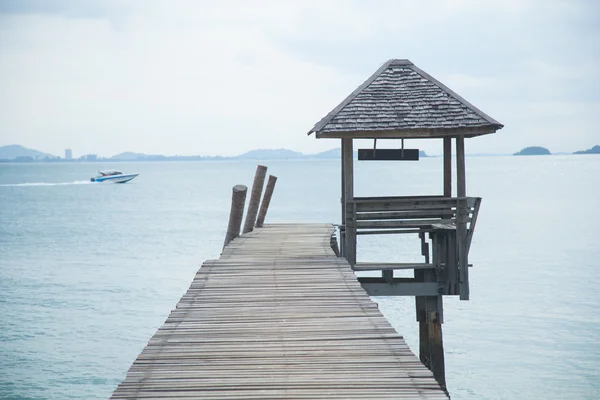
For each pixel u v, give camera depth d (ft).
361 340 22.17
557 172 598.75
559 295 85.15
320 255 42.75
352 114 43.68
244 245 48.34
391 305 81.15
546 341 66.03
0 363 61.26
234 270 36.88
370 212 43.27
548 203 239.30
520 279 95.96
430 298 43.93
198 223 183.52
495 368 59.21
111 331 71.72
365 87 45.55
